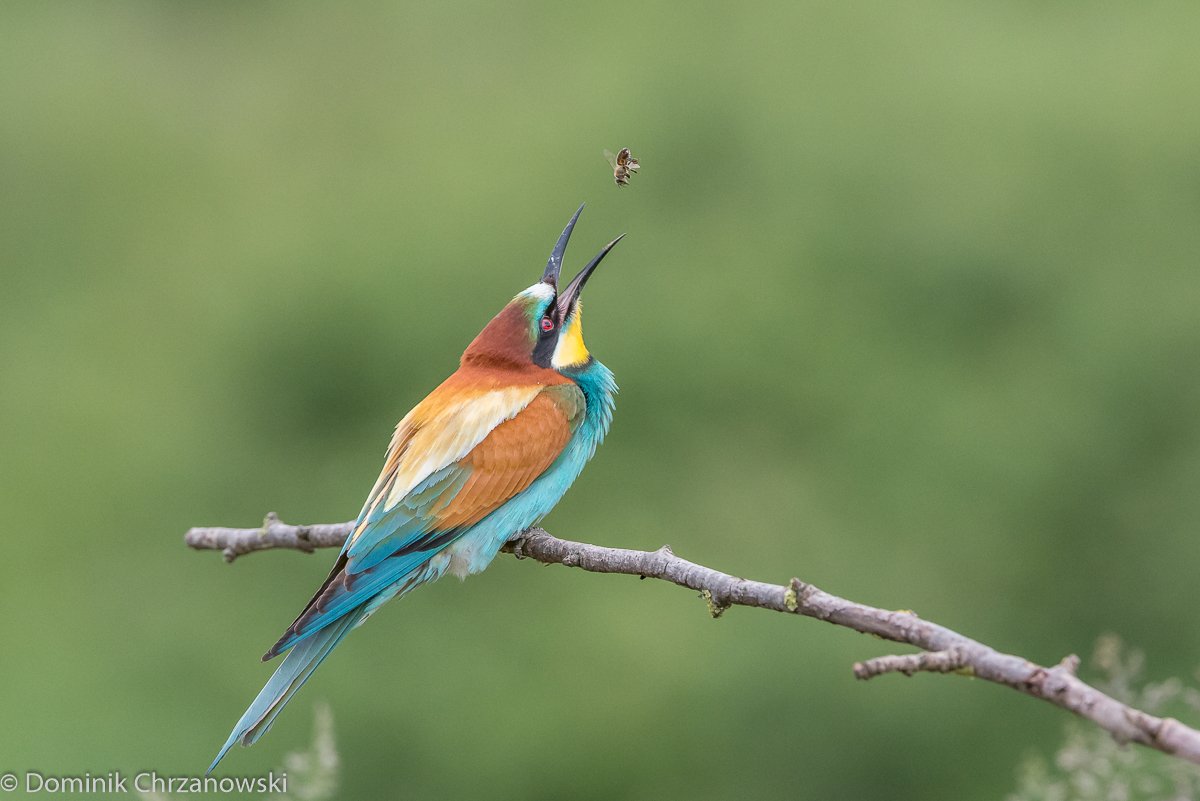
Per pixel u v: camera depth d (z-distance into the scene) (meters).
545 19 21.09
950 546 16.16
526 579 15.48
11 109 20.92
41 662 15.38
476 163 18.56
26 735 14.66
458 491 6.87
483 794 14.60
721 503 16.41
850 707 14.95
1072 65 18.25
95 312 18.97
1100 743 4.69
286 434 17.52
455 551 6.91
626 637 15.05
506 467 6.98
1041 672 3.79
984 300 17.30
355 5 22.02
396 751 14.55
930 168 17.61
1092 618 16.17
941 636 3.99
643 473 16.64
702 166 18.25
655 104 18.20
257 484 17.19
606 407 7.70
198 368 17.86
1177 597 16.08
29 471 17.50
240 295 17.94
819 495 16.33
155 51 22.72
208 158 20.77
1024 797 5.48
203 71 22.28
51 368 18.44
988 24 18.84
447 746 14.59
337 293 17.48
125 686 15.23
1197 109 17.67
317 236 18.14
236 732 5.97
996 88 17.91
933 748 14.86
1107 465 16.41
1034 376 16.80
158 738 14.69
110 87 21.66
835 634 15.12
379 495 6.82
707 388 16.73
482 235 17.69
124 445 17.47
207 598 16.22
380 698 14.65
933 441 16.41
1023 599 16.22
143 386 17.84
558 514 16.50
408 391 17.14
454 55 21.69
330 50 22.06
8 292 19.78
